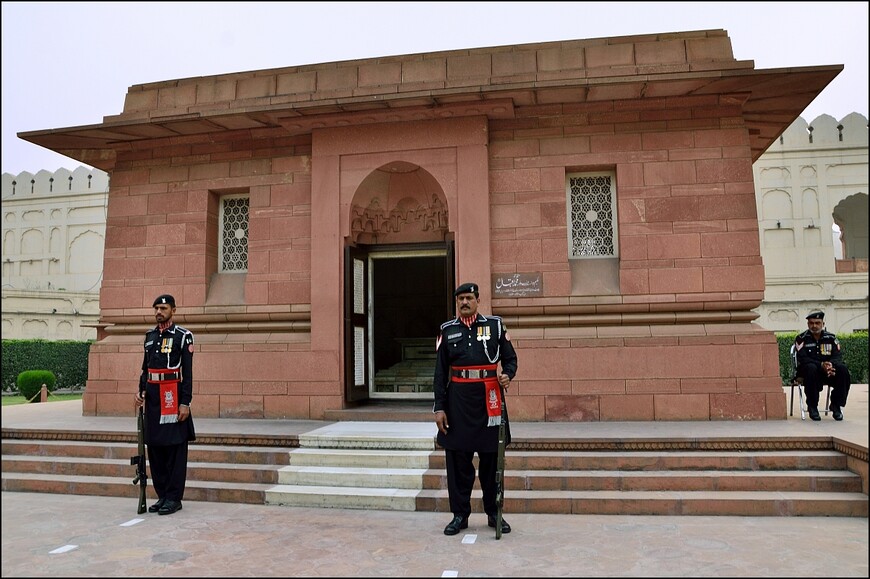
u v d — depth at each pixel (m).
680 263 8.05
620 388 7.86
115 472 6.87
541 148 8.48
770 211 20.61
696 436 6.26
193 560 4.50
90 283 25.05
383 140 8.67
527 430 7.03
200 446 7.03
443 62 8.53
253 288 8.98
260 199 9.13
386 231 9.36
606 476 5.84
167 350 5.91
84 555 4.63
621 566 4.22
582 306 8.12
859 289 19.34
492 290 8.34
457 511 5.10
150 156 9.60
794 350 8.12
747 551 4.50
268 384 8.65
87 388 9.29
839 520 5.28
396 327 15.68
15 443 7.45
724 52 8.08
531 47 8.47
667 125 8.27
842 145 20.47
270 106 8.22
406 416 8.22
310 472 6.32
